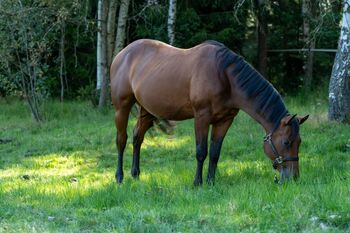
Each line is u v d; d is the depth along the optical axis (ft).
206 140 30.81
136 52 35.47
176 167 37.01
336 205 23.80
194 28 76.43
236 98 30.27
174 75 31.78
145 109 34.86
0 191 32.19
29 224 23.97
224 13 77.71
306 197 25.29
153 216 23.89
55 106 69.15
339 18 71.92
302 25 81.76
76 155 44.73
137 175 35.78
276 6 81.15
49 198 29.43
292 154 28.68
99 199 27.86
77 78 81.20
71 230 22.99
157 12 72.02
